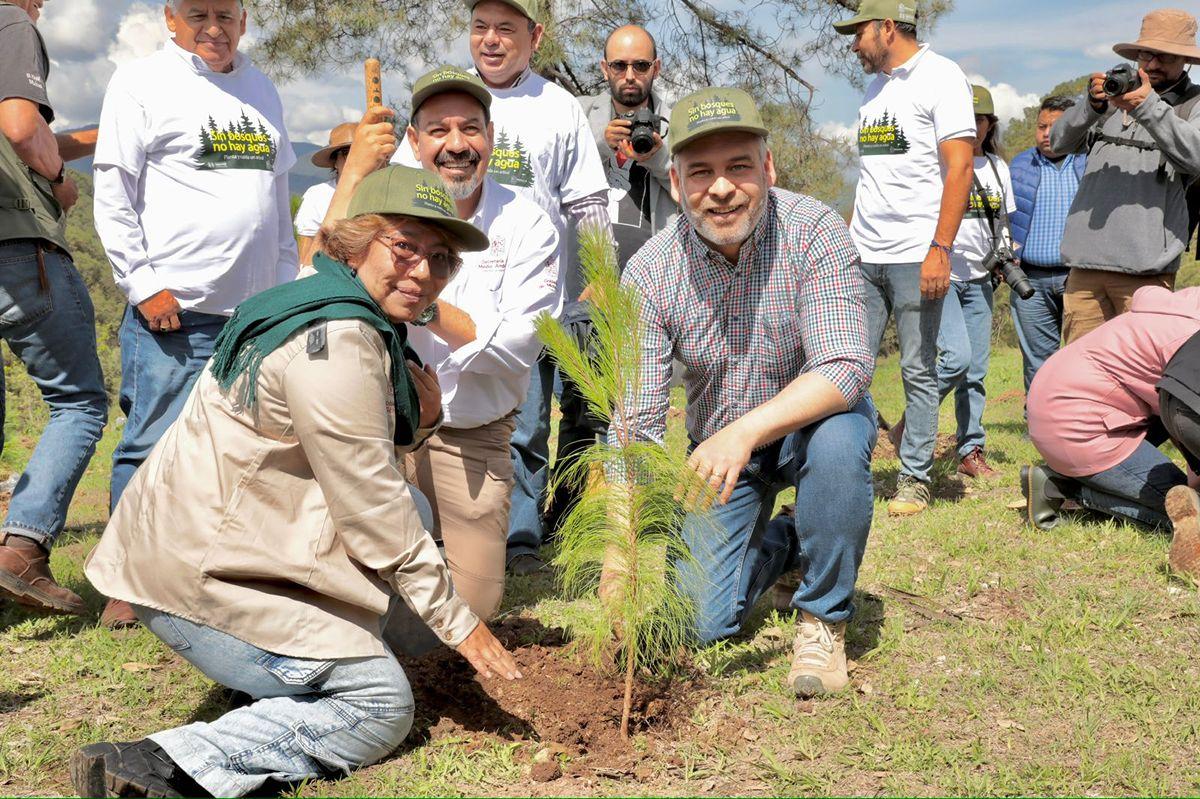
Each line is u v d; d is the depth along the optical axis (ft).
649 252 10.70
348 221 8.43
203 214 12.87
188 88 12.91
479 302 11.39
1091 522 15.11
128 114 12.60
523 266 11.59
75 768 7.72
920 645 11.19
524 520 14.99
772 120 45.14
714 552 10.83
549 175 14.85
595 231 9.27
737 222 9.71
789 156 45.42
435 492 11.32
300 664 8.20
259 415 8.03
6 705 10.11
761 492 10.90
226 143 13.03
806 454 9.82
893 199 16.93
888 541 15.10
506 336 10.96
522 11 14.35
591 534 9.29
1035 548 14.33
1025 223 21.97
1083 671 10.30
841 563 9.84
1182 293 14.34
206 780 7.84
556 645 11.17
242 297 13.30
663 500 9.21
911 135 16.69
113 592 8.41
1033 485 15.25
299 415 7.87
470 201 11.48
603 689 9.63
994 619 11.87
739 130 9.39
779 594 12.26
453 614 8.38
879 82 17.31
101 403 13.20
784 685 10.14
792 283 10.20
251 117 13.33
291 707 8.23
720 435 9.37
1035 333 22.24
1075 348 14.75
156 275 12.82
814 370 9.74
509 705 9.55
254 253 13.28
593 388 9.37
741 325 10.53
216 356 8.32
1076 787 8.29
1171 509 12.70
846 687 10.07
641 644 10.04
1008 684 10.18
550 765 8.54
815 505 9.66
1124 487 14.39
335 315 7.99
